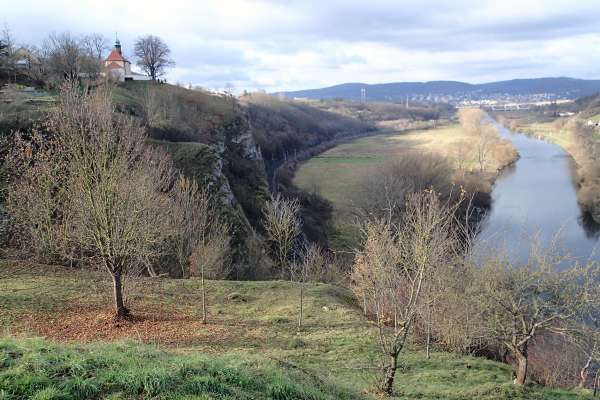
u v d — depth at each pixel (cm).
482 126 11200
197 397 805
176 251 2989
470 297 1819
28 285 2064
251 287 2561
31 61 6266
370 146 12100
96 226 1664
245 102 12206
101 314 1784
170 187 3578
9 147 2978
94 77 6481
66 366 841
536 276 1716
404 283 1898
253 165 6875
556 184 7638
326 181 7938
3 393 733
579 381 2159
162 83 8288
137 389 802
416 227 1443
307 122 13488
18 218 2614
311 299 2428
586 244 4847
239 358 1112
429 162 6216
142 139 3019
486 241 2570
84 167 1652
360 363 1644
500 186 7562
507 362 2286
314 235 5328
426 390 1477
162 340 1598
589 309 1705
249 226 4612
